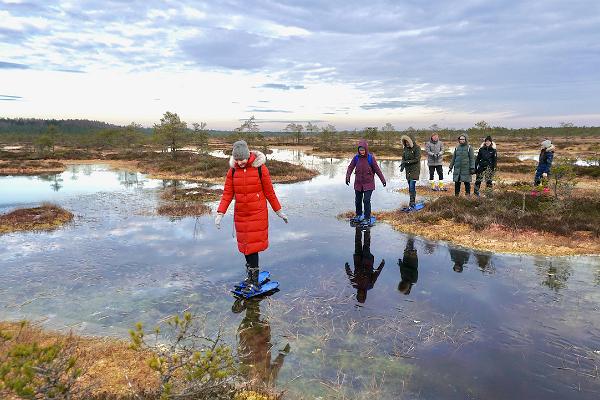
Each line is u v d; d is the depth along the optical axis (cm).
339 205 1247
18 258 701
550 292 537
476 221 886
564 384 337
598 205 977
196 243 804
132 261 683
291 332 435
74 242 813
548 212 936
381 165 2997
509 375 351
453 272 623
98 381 298
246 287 539
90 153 4553
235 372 343
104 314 477
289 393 327
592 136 8912
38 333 415
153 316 473
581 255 698
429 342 409
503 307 491
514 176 2061
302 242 805
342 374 355
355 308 495
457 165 1219
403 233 883
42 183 2056
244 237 541
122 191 1661
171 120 3603
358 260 688
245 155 521
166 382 265
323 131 6394
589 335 420
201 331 434
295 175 2175
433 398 319
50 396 224
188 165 2781
